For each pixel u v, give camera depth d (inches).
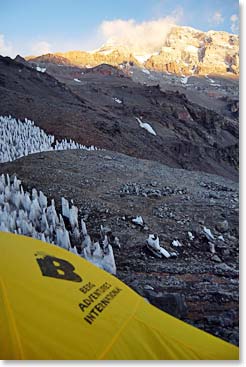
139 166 892.0
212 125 4084.6
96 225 463.2
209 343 196.2
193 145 2674.7
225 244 450.9
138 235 441.7
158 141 2465.6
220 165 2755.9
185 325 214.5
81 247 381.1
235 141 4060.0
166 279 334.0
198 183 802.2
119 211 510.6
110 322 186.7
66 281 203.8
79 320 175.9
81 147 1270.9
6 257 204.1
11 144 972.6
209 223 510.0
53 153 863.1
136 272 348.5
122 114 3063.5
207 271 363.6
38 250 233.0
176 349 180.4
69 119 1875.0
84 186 618.5
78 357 154.9
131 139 2159.2
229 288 319.9
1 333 153.9
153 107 3855.8
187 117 3954.2
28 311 166.7
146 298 273.6
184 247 432.1
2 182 530.9
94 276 230.7
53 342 157.2
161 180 756.0
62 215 465.7
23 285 181.6
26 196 459.8
